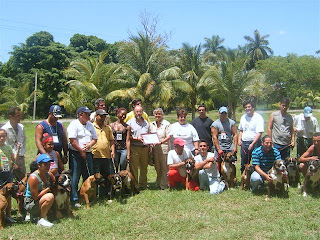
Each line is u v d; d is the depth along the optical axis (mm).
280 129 8180
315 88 49000
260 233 5320
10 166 6336
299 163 7777
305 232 5328
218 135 8141
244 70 32062
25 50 47656
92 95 30922
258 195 7348
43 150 6398
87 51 52406
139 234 5453
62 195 6055
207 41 67062
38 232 5504
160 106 29781
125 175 7312
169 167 8008
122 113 8109
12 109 6656
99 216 6281
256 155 7418
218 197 7238
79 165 7074
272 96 50938
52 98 45625
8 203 5973
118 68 30484
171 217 6164
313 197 7020
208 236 5207
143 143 7883
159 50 30094
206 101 35094
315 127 8383
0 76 44375
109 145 7656
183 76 32562
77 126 6984
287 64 49062
